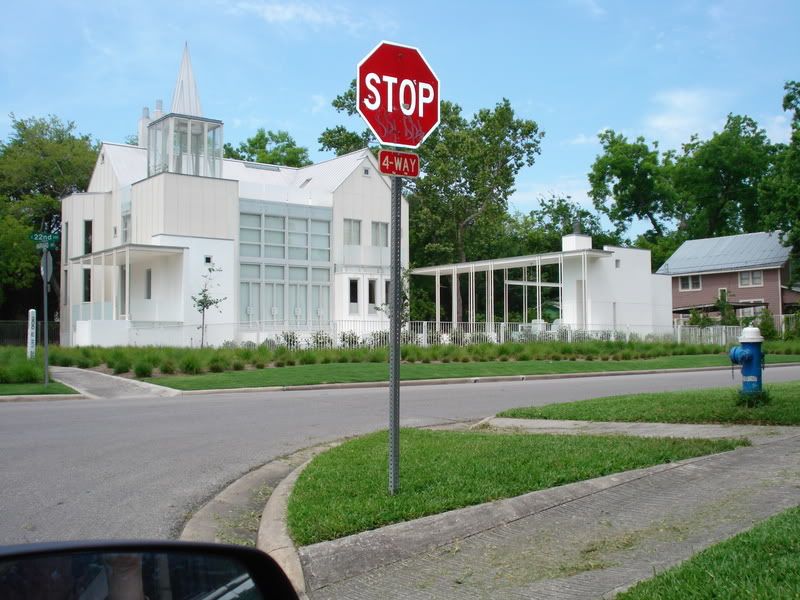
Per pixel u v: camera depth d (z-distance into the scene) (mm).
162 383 21578
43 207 50531
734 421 11852
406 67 7926
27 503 8102
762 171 69312
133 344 30688
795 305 58469
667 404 13609
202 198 36562
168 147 37062
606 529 6875
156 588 2635
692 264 63438
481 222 51406
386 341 34000
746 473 8273
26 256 46938
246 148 66375
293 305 39938
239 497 8688
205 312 35562
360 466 9133
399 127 7883
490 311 41625
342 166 43781
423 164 50906
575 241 43000
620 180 72250
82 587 2455
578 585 5688
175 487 8977
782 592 4750
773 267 58188
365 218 42844
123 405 16766
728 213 72938
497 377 25469
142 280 38031
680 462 8844
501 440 10711
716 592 4855
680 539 6465
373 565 6352
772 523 6258
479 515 7188
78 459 10383
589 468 8602
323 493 7883
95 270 39750
